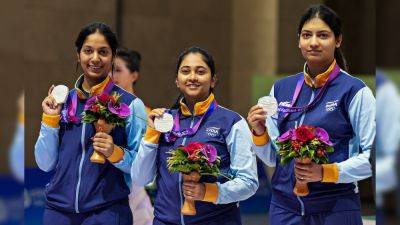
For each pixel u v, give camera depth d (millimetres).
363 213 8094
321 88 3691
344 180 3480
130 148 4133
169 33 11961
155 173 4004
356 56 10727
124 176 4152
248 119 3791
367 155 3504
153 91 11781
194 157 3520
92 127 4066
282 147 3504
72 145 4074
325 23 3639
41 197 6977
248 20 12555
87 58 4090
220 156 3797
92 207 3998
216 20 12438
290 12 12258
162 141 3924
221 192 3646
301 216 3729
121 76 5848
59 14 10766
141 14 11664
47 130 4082
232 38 12570
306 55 3699
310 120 3678
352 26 10797
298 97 3814
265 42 12414
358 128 3590
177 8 12062
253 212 8453
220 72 12531
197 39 12258
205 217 3773
